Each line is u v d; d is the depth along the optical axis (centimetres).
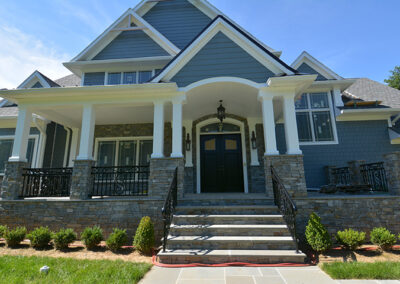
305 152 887
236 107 845
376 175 641
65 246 501
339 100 911
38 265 387
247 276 341
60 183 654
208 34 698
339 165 867
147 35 975
